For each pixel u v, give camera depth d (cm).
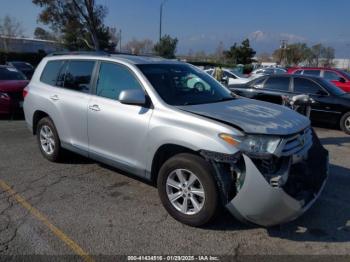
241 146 349
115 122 460
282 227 396
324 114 976
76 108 520
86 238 368
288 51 7338
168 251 348
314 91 995
